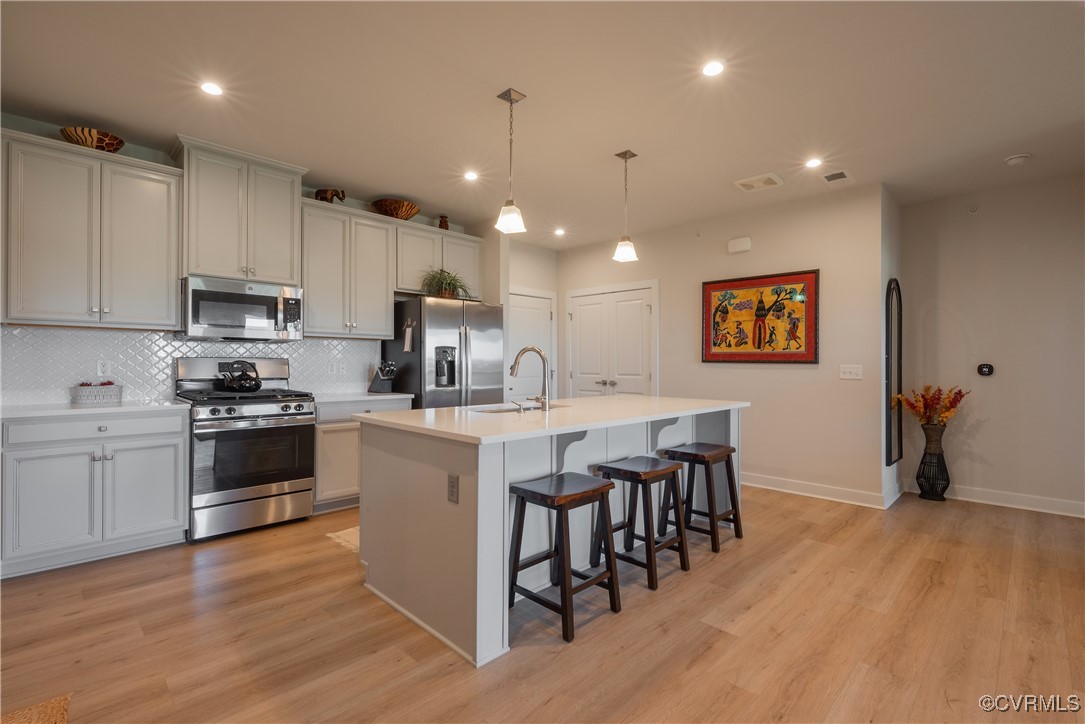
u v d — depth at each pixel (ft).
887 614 7.47
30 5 6.61
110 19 6.91
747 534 10.93
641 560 9.15
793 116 9.50
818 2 6.53
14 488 8.40
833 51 7.54
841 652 6.54
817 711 5.47
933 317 14.03
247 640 6.75
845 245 13.39
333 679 5.96
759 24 6.97
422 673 6.09
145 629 6.98
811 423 13.96
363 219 13.73
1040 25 6.89
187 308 10.57
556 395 20.26
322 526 11.34
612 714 5.41
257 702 5.55
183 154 10.59
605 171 12.21
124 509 9.40
